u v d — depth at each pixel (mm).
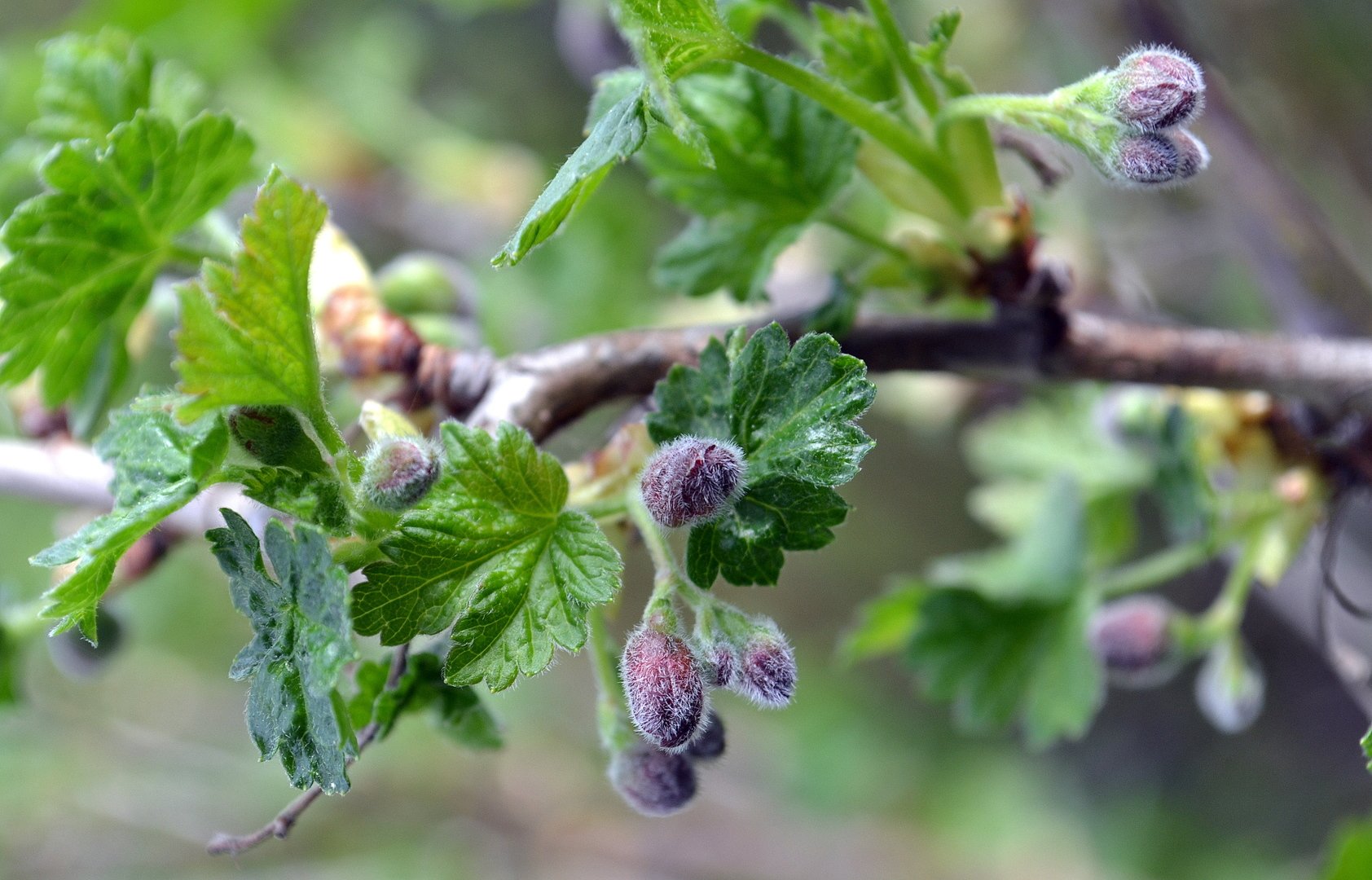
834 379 174
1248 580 225
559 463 173
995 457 272
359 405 199
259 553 169
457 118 440
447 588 171
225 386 169
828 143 197
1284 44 355
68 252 190
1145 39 247
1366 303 236
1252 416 217
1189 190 342
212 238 201
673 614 171
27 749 508
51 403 196
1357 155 364
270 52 431
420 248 412
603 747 187
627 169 390
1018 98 184
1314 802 505
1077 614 236
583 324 343
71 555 166
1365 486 216
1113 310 292
